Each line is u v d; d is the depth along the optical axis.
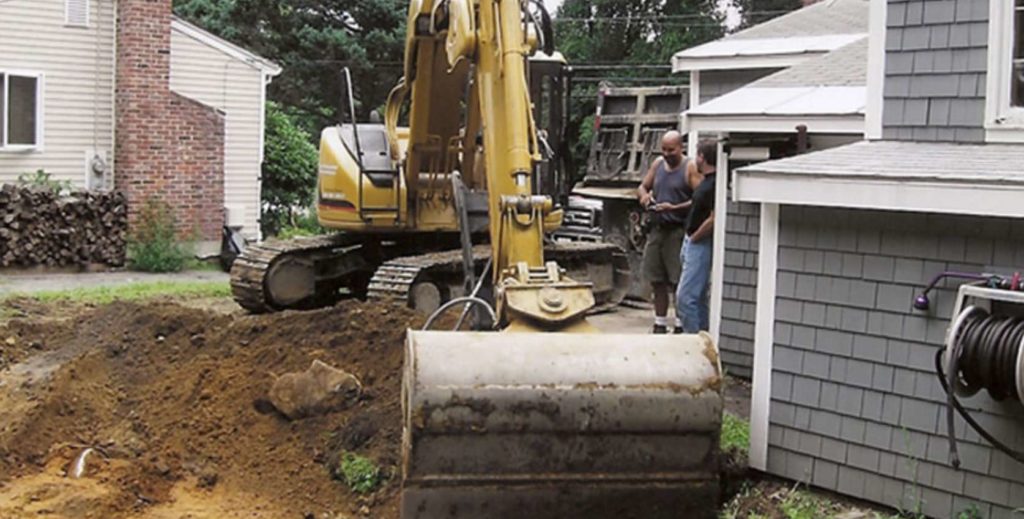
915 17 6.71
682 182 9.19
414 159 10.48
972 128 6.50
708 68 13.47
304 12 33.19
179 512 6.20
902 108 6.82
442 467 5.16
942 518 5.66
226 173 20.44
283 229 23.83
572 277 12.48
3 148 17.33
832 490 6.11
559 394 5.16
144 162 17.88
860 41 11.03
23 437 7.15
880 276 5.86
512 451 5.19
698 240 8.46
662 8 38.69
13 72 17.36
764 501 6.05
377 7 32.94
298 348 8.34
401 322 8.66
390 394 7.27
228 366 8.12
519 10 6.64
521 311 5.77
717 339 9.07
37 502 6.17
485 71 6.80
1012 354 5.12
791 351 6.25
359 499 6.29
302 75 32.62
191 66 19.95
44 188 17.03
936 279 5.59
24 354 9.41
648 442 5.29
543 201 6.42
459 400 5.09
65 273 17.08
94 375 8.53
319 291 12.16
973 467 5.53
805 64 10.41
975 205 5.30
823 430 6.13
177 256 17.84
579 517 5.27
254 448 7.04
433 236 11.85
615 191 15.68
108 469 6.70
